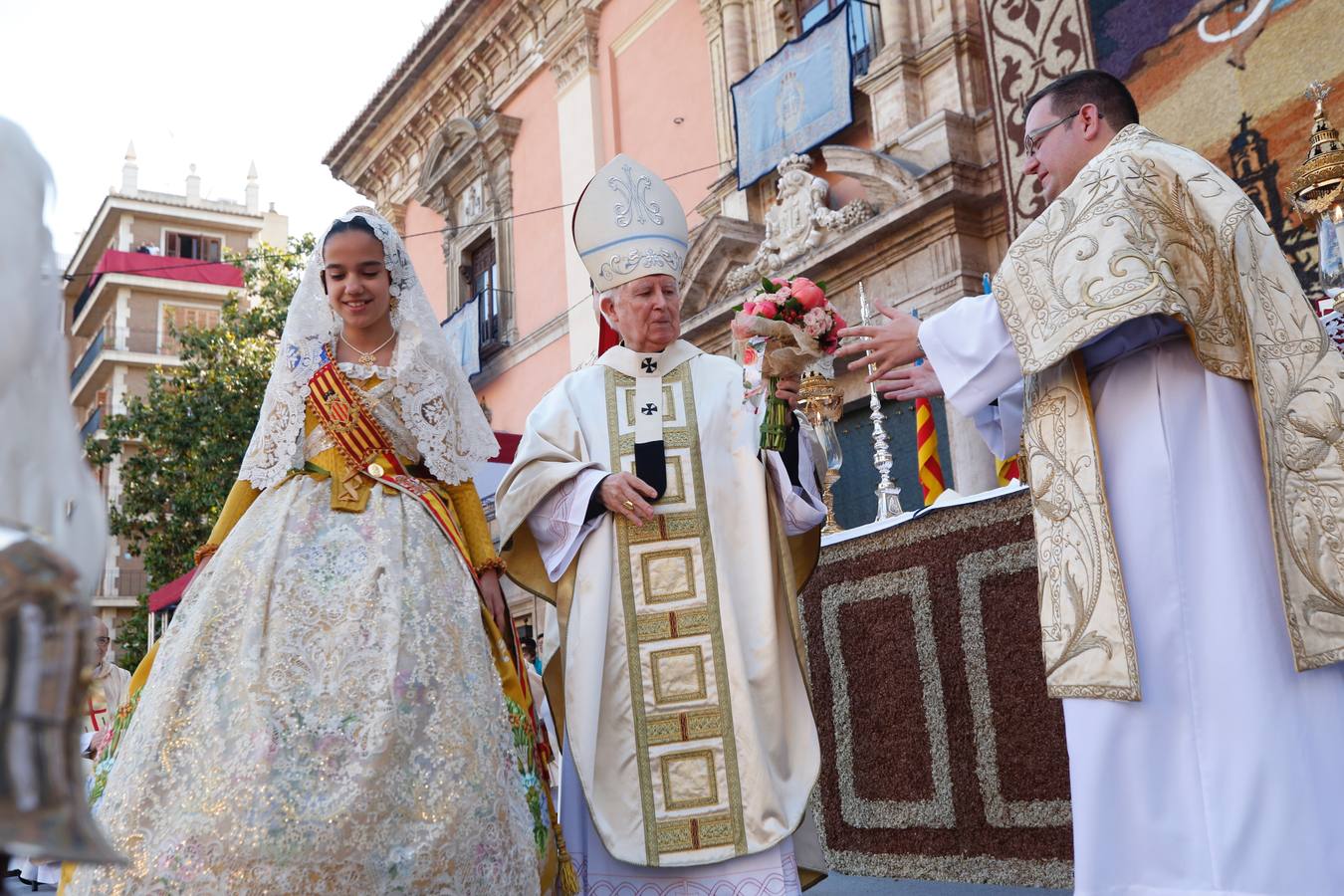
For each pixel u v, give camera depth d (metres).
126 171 37.28
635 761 2.88
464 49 16.73
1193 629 2.12
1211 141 6.91
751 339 2.98
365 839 2.16
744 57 12.12
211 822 2.14
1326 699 2.03
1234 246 2.14
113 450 20.53
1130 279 2.14
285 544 2.57
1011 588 3.41
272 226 37.97
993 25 8.25
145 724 2.31
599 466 3.08
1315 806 1.97
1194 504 2.18
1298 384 2.11
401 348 2.92
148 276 35.00
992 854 3.39
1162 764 2.09
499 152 16.17
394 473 2.79
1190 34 7.06
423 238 18.50
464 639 2.54
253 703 2.27
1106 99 2.54
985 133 9.43
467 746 2.36
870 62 10.51
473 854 2.27
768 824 2.79
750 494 3.05
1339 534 2.04
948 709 3.56
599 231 3.33
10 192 1.08
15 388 1.06
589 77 14.30
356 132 19.20
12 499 1.04
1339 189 3.25
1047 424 2.33
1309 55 6.45
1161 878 2.06
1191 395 2.22
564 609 3.01
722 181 11.91
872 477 10.00
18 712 0.95
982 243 9.41
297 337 2.85
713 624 2.95
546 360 14.91
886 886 3.50
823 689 4.03
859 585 3.92
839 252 10.14
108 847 0.99
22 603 0.98
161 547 19.42
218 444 19.12
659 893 2.80
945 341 2.42
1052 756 3.25
